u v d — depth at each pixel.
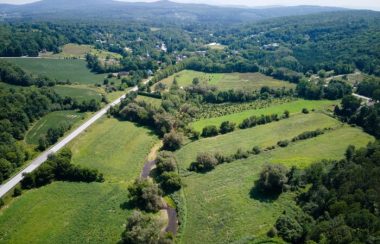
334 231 79.25
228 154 137.25
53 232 95.81
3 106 155.62
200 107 193.62
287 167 118.31
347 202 89.31
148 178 125.31
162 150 144.88
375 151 112.12
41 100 178.62
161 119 161.25
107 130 163.50
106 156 139.62
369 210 86.31
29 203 106.81
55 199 109.56
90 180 121.00
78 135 156.00
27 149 138.00
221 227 97.56
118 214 103.69
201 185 118.19
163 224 101.31
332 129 160.12
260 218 99.81
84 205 107.25
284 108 189.00
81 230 96.88
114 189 116.31
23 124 155.38
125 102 184.62
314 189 104.31
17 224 98.19
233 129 160.62
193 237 94.88
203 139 152.62
